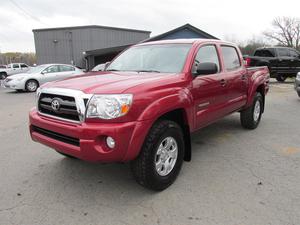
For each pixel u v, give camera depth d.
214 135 5.38
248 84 5.26
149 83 2.97
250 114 5.53
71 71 15.05
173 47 4.01
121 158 2.71
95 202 2.96
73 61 34.44
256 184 3.31
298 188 3.21
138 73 3.58
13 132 5.76
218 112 4.26
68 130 2.76
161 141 3.00
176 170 3.33
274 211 2.74
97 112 2.64
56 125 2.88
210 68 3.38
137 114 2.73
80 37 34.12
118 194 3.12
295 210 2.76
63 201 2.99
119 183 3.39
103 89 2.75
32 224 2.59
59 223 2.60
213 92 3.99
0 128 6.12
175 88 3.22
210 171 3.70
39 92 3.21
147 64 3.95
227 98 4.49
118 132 2.60
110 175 3.61
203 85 3.73
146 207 2.85
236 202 2.91
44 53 34.28
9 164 4.00
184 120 3.44
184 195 3.07
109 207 2.86
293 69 15.74
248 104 5.34
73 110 2.78
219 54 4.39
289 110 7.95
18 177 3.57
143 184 3.03
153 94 2.90
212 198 3.00
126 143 2.67
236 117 6.93
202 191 3.16
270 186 3.26
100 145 2.66
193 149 4.59
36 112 3.33
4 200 3.01
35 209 2.83
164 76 3.28
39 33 33.81
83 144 2.65
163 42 4.29
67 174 3.65
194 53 3.76
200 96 3.68
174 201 2.96
